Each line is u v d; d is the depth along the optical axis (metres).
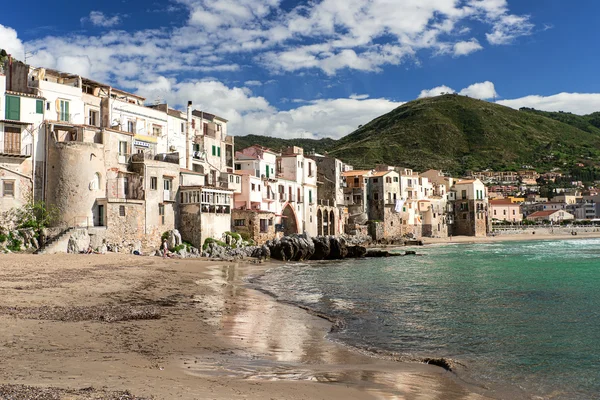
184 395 10.94
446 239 145.88
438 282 45.25
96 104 66.12
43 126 57.25
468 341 21.56
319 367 16.17
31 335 17.11
